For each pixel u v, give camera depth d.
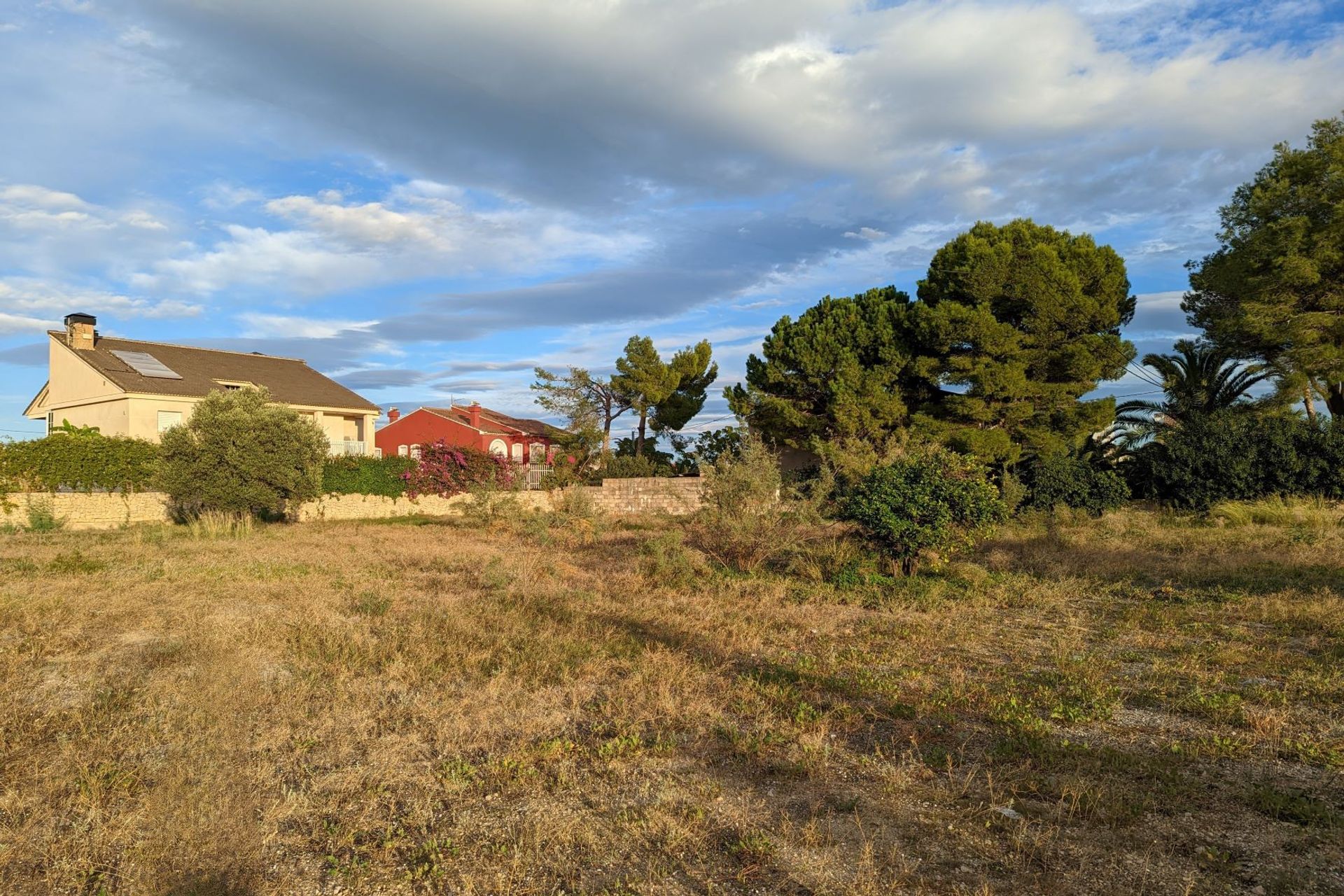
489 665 6.95
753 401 28.91
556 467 35.56
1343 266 21.70
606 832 3.86
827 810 4.13
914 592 10.70
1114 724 5.43
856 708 5.80
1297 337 21.59
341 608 9.59
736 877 3.44
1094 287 24.00
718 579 12.03
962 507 11.98
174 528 20.47
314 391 34.69
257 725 5.31
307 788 4.34
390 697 6.09
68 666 6.86
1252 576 11.21
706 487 14.85
